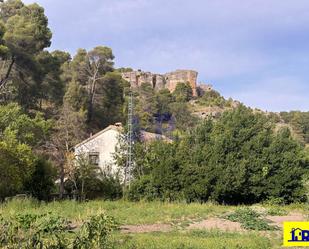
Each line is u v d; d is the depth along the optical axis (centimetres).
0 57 4412
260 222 1773
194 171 2902
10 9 6512
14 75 5088
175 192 2925
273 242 1328
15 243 726
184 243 1182
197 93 14050
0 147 2430
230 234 1473
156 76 14512
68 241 770
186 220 1852
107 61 6650
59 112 4991
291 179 3048
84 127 5338
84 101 5819
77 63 6550
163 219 1838
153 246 1126
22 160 2541
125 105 6644
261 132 3203
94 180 3173
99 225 836
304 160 3241
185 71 14312
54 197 2925
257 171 3030
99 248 809
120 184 3269
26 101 5297
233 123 3238
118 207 2281
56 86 5916
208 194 2917
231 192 2953
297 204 2948
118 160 3469
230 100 12762
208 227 1677
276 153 3089
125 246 1110
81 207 2117
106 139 4541
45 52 5850
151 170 3128
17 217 1247
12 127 2772
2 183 2502
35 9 5934
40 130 3164
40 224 1025
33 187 2792
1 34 4347
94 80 6362
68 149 3494
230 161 2973
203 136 3238
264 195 3073
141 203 2594
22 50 5041
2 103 4250
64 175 3259
